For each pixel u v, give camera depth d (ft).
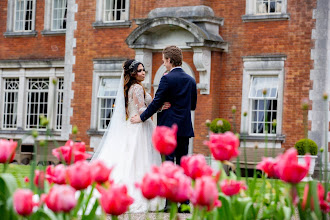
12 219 11.24
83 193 12.25
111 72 66.39
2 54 78.48
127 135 29.78
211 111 59.36
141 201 27.86
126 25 65.82
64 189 9.71
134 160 29.32
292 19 57.57
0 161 11.28
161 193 9.77
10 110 78.13
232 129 59.57
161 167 10.07
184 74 27.27
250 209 13.04
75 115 68.23
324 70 55.93
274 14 58.03
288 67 57.47
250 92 59.21
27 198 9.72
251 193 13.96
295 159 10.57
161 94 26.81
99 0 67.56
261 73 58.70
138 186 9.89
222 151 11.38
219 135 11.57
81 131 67.72
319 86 55.98
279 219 13.10
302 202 11.79
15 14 78.28
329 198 12.10
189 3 61.16
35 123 76.48
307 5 56.95
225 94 60.13
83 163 10.28
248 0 59.57
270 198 13.97
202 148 59.36
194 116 60.08
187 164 10.91
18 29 78.13
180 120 26.73
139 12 65.10
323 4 56.18
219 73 60.18
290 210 12.96
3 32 78.43
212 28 59.98
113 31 66.69
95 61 67.15
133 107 29.96
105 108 67.00
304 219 12.37
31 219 11.41
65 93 68.90
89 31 68.03
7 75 77.77
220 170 11.85
